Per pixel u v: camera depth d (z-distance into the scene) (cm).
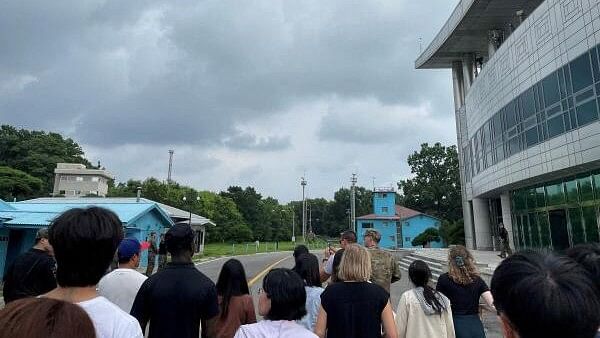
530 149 1989
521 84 2083
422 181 7481
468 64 3412
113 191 6500
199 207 6512
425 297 420
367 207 11269
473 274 441
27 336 89
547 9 1844
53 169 7012
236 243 6825
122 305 365
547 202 2070
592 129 1545
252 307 397
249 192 8962
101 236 196
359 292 351
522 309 118
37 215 2022
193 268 342
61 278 195
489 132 2550
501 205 2816
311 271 457
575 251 189
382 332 396
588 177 1745
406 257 2941
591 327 117
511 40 2192
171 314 314
